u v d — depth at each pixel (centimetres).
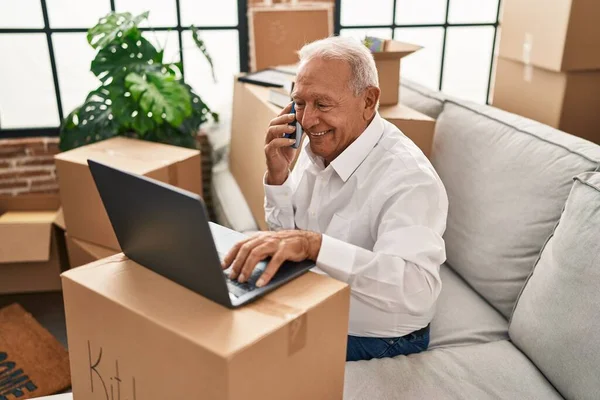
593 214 139
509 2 232
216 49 293
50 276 269
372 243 151
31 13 266
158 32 283
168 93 243
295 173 179
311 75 142
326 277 104
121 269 105
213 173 296
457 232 199
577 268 138
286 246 108
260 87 242
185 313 91
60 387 212
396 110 209
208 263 88
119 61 255
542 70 219
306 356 95
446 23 304
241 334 85
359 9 291
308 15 285
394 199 142
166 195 85
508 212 177
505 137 190
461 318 175
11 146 277
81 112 259
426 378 146
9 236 254
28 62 275
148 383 95
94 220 231
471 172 197
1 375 216
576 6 196
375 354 155
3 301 268
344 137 150
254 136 231
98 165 95
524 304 158
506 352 158
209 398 85
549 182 167
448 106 223
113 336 97
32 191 288
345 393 141
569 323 137
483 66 320
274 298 96
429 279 135
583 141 170
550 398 140
